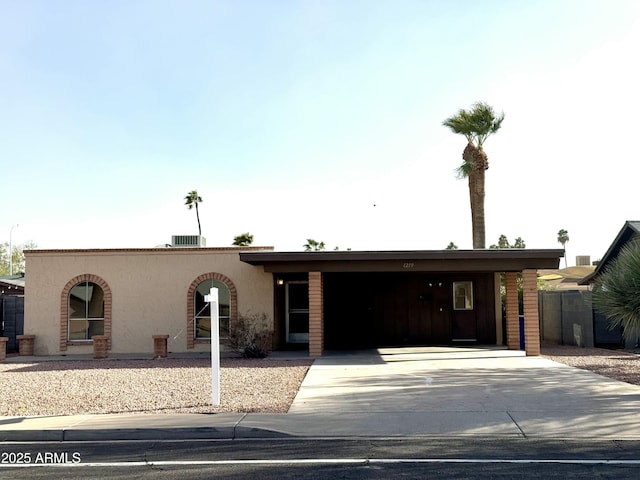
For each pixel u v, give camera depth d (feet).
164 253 72.69
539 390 41.42
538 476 23.54
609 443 28.91
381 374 50.24
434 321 79.20
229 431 31.40
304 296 80.12
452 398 39.06
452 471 24.39
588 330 71.36
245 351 64.54
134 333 72.18
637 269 52.49
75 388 45.37
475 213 104.22
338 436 30.83
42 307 72.90
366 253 61.52
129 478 24.04
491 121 102.94
